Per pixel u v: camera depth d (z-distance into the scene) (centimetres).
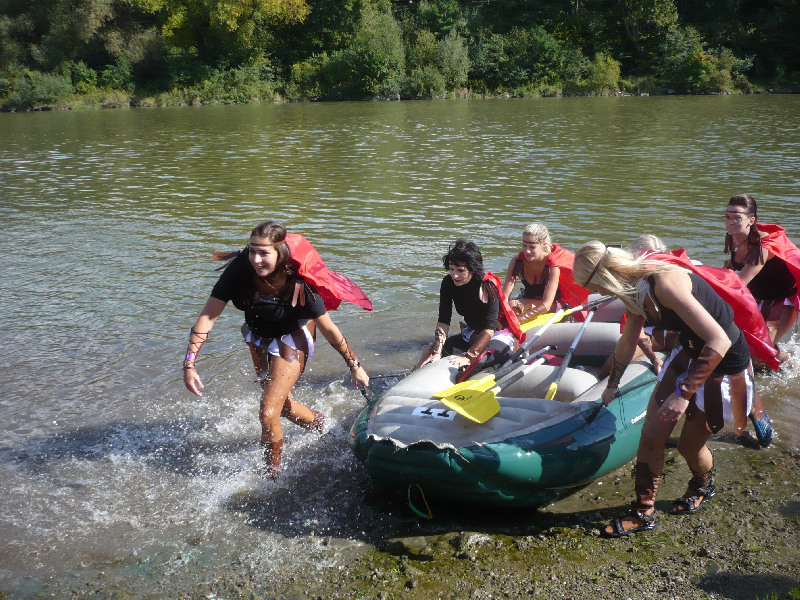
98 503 418
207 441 486
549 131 2294
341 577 353
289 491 427
